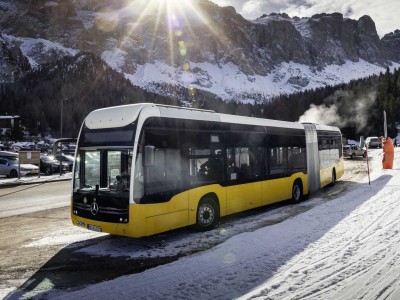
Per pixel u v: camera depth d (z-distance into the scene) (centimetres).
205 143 923
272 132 1218
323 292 512
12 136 10181
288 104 15750
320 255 679
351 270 597
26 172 2694
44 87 18762
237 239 800
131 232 732
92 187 805
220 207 959
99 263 694
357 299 486
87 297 525
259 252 705
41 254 758
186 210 852
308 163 1455
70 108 15538
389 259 646
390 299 484
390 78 12369
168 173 812
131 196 732
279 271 600
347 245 739
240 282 558
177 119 851
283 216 1100
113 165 777
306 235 825
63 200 1540
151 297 514
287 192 1280
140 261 702
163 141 807
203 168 914
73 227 1020
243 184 1050
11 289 571
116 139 778
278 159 1240
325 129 1714
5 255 754
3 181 2275
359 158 4216
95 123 828
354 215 1029
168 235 891
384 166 2542
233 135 1028
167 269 626
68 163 3139
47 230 982
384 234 814
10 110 15325
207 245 798
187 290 534
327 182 1703
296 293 510
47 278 618
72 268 667
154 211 769
